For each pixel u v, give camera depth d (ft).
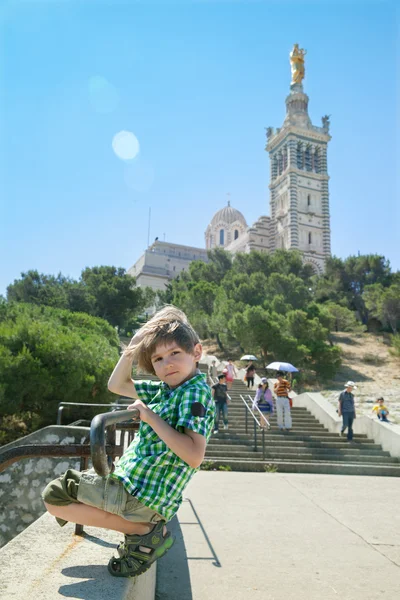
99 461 4.97
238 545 13.73
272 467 31.32
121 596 4.95
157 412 5.92
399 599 10.03
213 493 21.79
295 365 100.37
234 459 33.88
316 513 18.15
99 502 5.56
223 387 41.63
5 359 40.09
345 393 40.81
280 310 119.96
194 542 13.93
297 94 278.46
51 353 42.34
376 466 32.76
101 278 160.25
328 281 182.09
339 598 10.03
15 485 20.79
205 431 5.58
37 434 21.42
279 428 42.06
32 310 76.18
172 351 6.00
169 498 5.65
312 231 256.93
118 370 6.77
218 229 339.36
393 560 12.59
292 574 11.43
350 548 13.62
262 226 269.64
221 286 145.59
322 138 275.18
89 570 5.72
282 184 267.80
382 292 152.97
